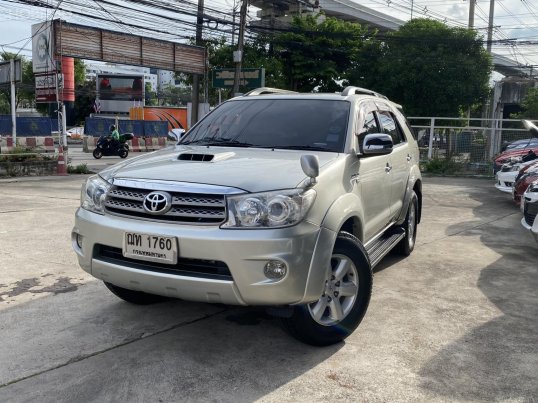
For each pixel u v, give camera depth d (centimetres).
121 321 395
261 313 414
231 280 300
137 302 426
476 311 426
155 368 323
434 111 2689
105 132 3303
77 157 2494
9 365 324
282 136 418
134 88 5547
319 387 302
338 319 352
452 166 1712
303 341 347
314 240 312
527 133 1698
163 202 311
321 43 2911
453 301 450
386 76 2747
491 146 1723
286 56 2969
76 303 431
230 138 431
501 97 2748
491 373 322
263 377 313
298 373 318
